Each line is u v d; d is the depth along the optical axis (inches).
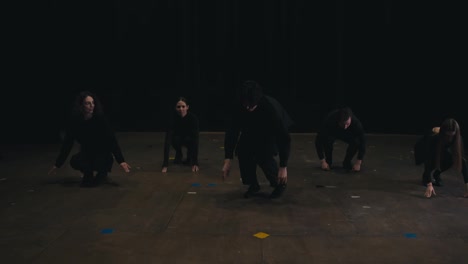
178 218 146.0
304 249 119.8
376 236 129.6
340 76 351.3
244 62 355.6
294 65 353.1
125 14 351.6
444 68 337.4
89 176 189.8
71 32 338.3
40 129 314.8
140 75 360.8
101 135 183.6
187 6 351.6
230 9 350.3
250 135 162.1
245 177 171.2
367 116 355.3
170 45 356.5
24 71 315.9
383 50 345.4
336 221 143.3
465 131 329.4
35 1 318.0
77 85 345.7
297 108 357.4
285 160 155.3
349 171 221.0
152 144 304.5
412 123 349.1
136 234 130.8
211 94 361.1
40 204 161.5
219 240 126.3
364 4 343.0
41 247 120.7
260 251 118.4
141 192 179.0
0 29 310.5
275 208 157.6
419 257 114.6
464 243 124.2
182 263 111.0
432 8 332.2
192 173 214.7
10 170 220.7
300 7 346.6
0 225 138.6
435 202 165.5
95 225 138.6
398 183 195.8
